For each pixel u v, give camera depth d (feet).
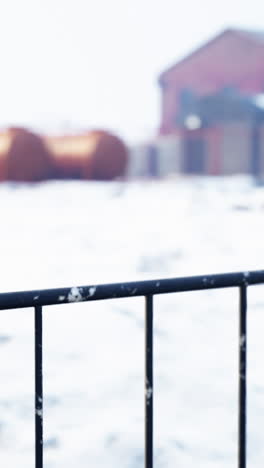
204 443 10.78
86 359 15.66
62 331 18.29
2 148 95.96
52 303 4.61
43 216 51.13
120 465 10.00
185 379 14.01
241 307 5.41
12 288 24.35
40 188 87.40
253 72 117.70
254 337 17.57
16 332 18.10
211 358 15.66
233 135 111.65
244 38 118.01
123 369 14.89
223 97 113.50
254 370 14.53
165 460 10.11
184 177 116.47
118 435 11.10
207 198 63.21
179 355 15.90
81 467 9.84
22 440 10.94
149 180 114.52
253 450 10.49
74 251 33.88
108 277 27.07
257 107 112.16
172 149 119.85
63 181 103.96
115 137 102.83
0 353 16.03
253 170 111.14
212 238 37.78
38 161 98.37
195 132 115.96
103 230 41.86
